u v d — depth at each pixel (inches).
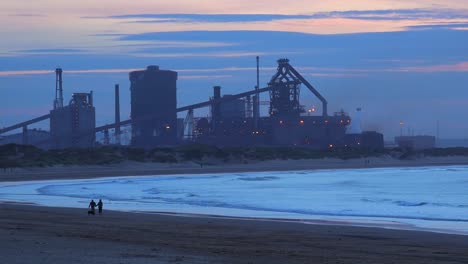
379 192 4158.5
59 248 1131.9
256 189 4544.8
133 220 2069.4
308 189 4527.6
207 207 2923.2
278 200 3393.2
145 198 3631.9
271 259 1080.2
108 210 2657.5
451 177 6491.1
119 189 4618.6
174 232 1646.2
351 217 2369.6
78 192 4261.8
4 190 4559.5
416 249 1323.8
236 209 2805.1
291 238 1537.9
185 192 4215.1
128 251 1112.2
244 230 1749.5
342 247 1344.7
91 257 1011.3
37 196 3843.5
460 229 1915.6
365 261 1088.8
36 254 1032.8
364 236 1631.4
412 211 2652.6
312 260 1084.5
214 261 1013.8
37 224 1811.0
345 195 3828.7
